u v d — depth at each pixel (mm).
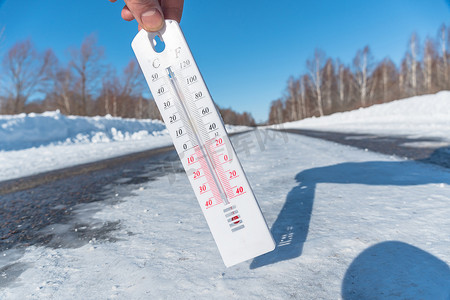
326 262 1119
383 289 915
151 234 1688
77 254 1501
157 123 20766
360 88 32000
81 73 22219
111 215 2213
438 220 1448
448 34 21688
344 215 1655
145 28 974
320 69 33469
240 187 986
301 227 1530
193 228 1720
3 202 3061
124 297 1020
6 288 1178
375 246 1211
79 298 1049
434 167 2992
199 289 1016
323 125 21531
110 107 25594
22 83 19750
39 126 10914
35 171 5910
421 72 26609
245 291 975
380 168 3066
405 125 10281
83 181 4129
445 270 985
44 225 2123
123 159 7102
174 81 1011
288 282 1006
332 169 3191
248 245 987
